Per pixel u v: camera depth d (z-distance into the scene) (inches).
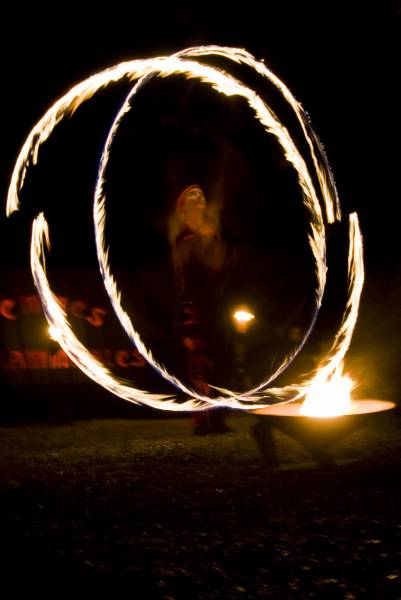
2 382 301.1
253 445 227.8
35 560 126.2
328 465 190.4
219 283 266.1
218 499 163.6
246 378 277.3
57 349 307.9
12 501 165.8
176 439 242.5
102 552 130.0
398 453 208.5
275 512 152.0
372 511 150.0
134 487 176.9
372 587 112.7
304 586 113.7
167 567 122.0
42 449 231.1
